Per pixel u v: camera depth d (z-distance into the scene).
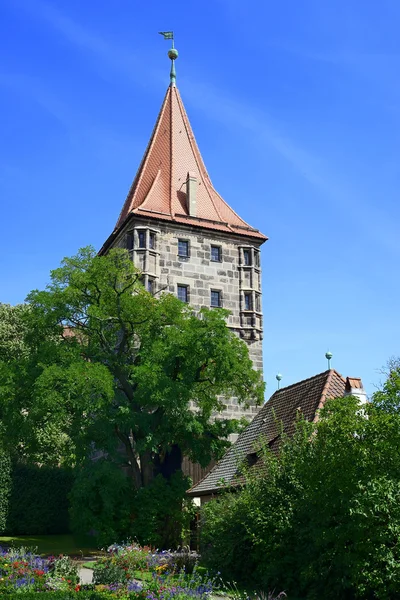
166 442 29.91
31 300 30.14
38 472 41.94
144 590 13.69
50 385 27.11
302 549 16.22
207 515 20.45
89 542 36.25
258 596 15.80
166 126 47.34
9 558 16.80
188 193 43.28
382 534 12.94
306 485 15.82
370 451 13.62
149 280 39.91
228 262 42.78
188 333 28.53
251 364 30.22
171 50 50.34
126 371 30.95
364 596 14.13
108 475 27.61
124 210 46.12
